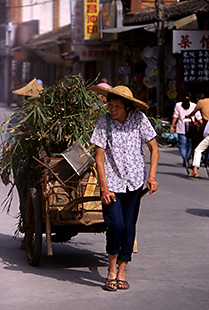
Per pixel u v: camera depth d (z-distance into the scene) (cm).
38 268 636
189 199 1113
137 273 624
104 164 562
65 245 750
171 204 1055
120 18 2834
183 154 1562
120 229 554
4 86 7056
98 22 3081
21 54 5647
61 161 634
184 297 544
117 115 557
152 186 556
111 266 565
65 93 655
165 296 546
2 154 685
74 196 630
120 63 3469
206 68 2255
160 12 2356
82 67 3984
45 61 5409
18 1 6481
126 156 559
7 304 514
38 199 624
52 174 631
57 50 4666
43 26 6272
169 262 671
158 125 701
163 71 2372
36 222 618
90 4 3077
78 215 624
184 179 1387
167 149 2109
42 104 662
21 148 668
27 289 559
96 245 754
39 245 622
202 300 536
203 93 2405
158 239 784
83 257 689
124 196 571
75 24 3450
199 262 673
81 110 664
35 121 650
